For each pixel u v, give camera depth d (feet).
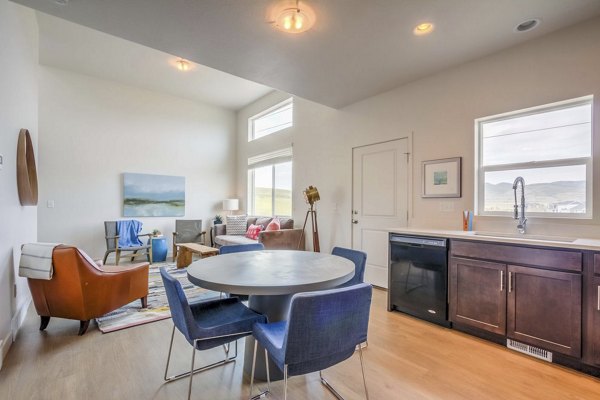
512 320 7.29
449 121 10.34
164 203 20.52
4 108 7.39
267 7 6.96
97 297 8.30
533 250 6.96
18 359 6.88
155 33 8.04
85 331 8.29
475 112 9.69
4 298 7.22
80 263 7.95
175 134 21.11
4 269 7.29
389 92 12.25
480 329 7.95
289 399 5.54
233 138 23.98
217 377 6.25
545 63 8.30
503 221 9.07
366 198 13.30
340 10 7.07
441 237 8.72
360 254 7.52
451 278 8.50
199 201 22.24
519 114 9.08
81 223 17.62
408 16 7.33
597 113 7.52
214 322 5.51
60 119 17.07
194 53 9.11
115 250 16.61
